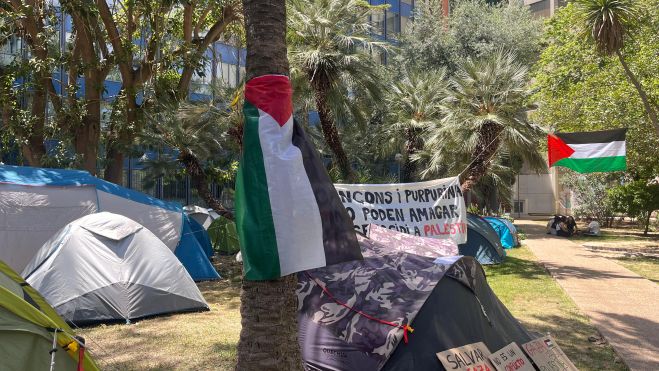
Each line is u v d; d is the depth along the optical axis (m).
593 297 10.80
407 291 5.32
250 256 3.84
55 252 8.40
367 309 5.27
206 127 13.61
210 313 9.27
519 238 23.39
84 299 8.16
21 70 14.36
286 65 4.21
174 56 15.99
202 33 23.81
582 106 19.61
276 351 4.00
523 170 43.22
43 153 15.61
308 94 15.06
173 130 13.23
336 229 3.97
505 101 13.97
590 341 7.64
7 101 14.39
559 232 26.34
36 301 4.81
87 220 8.89
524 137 14.24
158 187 26.23
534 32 29.45
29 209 10.93
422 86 17.55
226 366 6.41
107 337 7.59
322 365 5.15
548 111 21.25
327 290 5.53
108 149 16.64
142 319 8.65
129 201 12.15
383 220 9.44
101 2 14.81
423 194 9.69
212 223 18.81
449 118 14.39
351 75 14.08
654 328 8.27
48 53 15.45
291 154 4.00
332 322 5.30
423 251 7.37
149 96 15.54
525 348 5.70
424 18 30.00
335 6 13.95
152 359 6.66
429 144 15.48
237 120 12.28
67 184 11.52
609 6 14.75
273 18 4.16
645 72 17.62
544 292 11.37
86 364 4.46
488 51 27.72
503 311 6.25
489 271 14.52
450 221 9.70
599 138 12.07
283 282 4.09
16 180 11.14
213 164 16.62
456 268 5.55
